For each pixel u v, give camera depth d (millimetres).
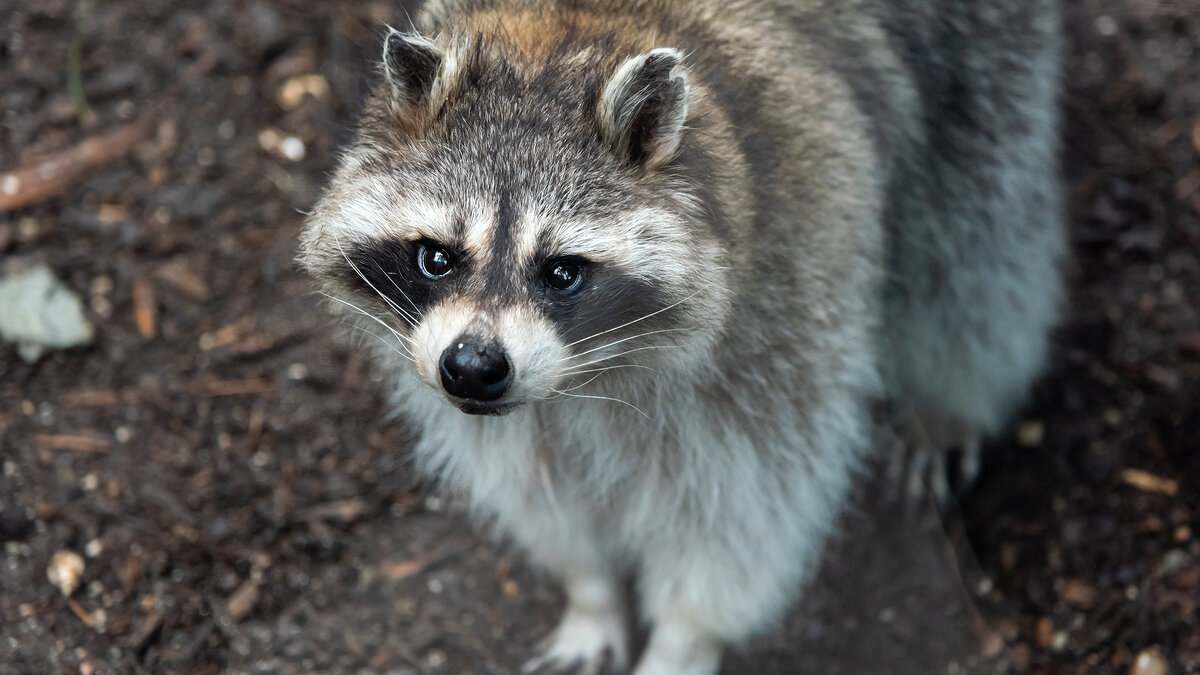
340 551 6137
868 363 5316
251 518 6156
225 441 6398
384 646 5867
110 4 7773
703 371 4523
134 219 7078
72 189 7125
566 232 4023
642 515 5121
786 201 4590
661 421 4711
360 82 4906
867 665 6043
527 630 6020
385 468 6402
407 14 5023
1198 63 8133
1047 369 7125
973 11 5930
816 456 5074
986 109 6086
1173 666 6004
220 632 5785
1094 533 6566
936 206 6145
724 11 4836
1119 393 7047
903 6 5703
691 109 4254
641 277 4109
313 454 6422
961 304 6484
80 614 5668
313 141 7426
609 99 3984
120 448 6281
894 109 5645
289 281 6938
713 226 4219
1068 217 7414
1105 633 6215
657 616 5570
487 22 4602
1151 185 7742
